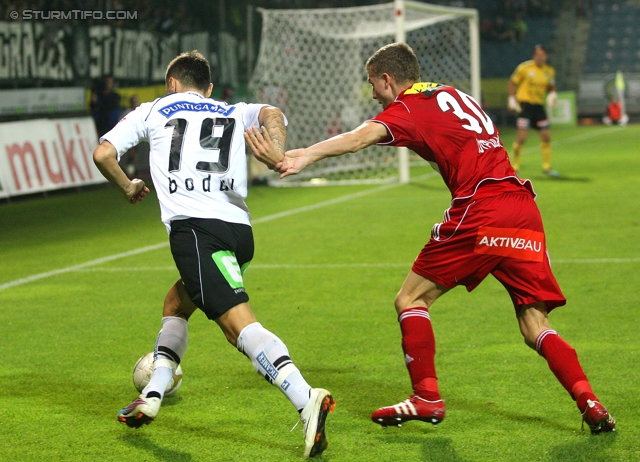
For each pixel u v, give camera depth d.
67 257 14.45
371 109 30.53
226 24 34.62
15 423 6.44
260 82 27.41
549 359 5.92
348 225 17.06
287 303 10.57
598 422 5.66
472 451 5.66
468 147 6.00
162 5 30.97
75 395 7.15
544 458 5.48
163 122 5.99
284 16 28.03
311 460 5.55
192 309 6.35
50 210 21.42
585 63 64.50
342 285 11.55
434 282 6.10
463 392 6.96
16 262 14.12
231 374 7.68
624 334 8.61
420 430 6.11
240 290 5.65
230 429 6.23
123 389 7.31
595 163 28.89
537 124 25.09
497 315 9.63
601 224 15.85
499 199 5.96
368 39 30.88
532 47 63.28
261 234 16.30
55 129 24.50
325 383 7.33
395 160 31.64
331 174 29.77
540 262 5.99
